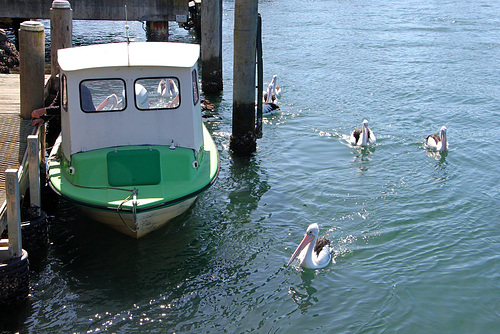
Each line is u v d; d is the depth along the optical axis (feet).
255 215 41.86
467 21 129.18
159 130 38.34
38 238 35.76
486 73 84.48
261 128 55.16
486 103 70.38
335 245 38.06
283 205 43.45
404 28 119.65
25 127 43.37
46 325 30.04
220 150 53.93
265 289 33.58
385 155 53.57
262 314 31.45
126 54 39.73
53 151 42.52
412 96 72.90
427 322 30.86
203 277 34.53
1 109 46.73
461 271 35.22
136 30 111.24
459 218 41.68
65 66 36.94
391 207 43.16
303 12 141.08
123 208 34.12
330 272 35.17
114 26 115.34
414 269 35.40
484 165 51.57
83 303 31.89
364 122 55.36
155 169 37.17
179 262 35.88
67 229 38.96
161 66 37.45
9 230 30.37
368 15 136.98
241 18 49.06
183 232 39.32
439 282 34.14
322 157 52.90
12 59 74.23
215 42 70.90
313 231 34.63
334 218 41.50
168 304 32.07
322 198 44.55
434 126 62.13
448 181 47.96
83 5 81.92
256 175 48.73
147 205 34.40
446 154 53.88
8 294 30.55
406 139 57.82
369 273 35.06
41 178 42.32
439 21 129.08
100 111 37.37
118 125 37.81
